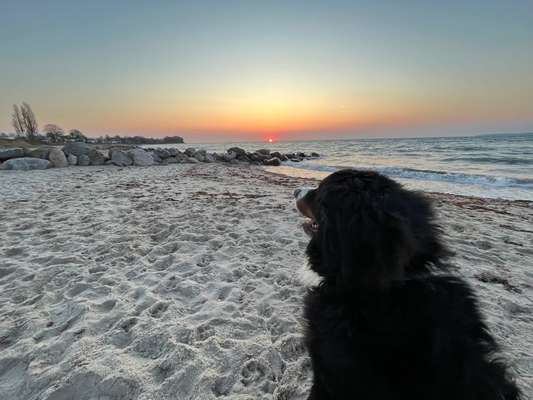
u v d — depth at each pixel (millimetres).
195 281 3562
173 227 5586
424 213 1389
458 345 1261
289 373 2182
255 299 3195
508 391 1322
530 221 6676
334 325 1412
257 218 6289
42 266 3914
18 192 8922
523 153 27469
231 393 2033
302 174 19984
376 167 19922
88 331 2594
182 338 2521
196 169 19203
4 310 2951
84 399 1942
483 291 3430
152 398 1942
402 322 1298
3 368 2209
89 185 10523
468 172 16891
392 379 1265
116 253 4352
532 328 2793
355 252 1271
